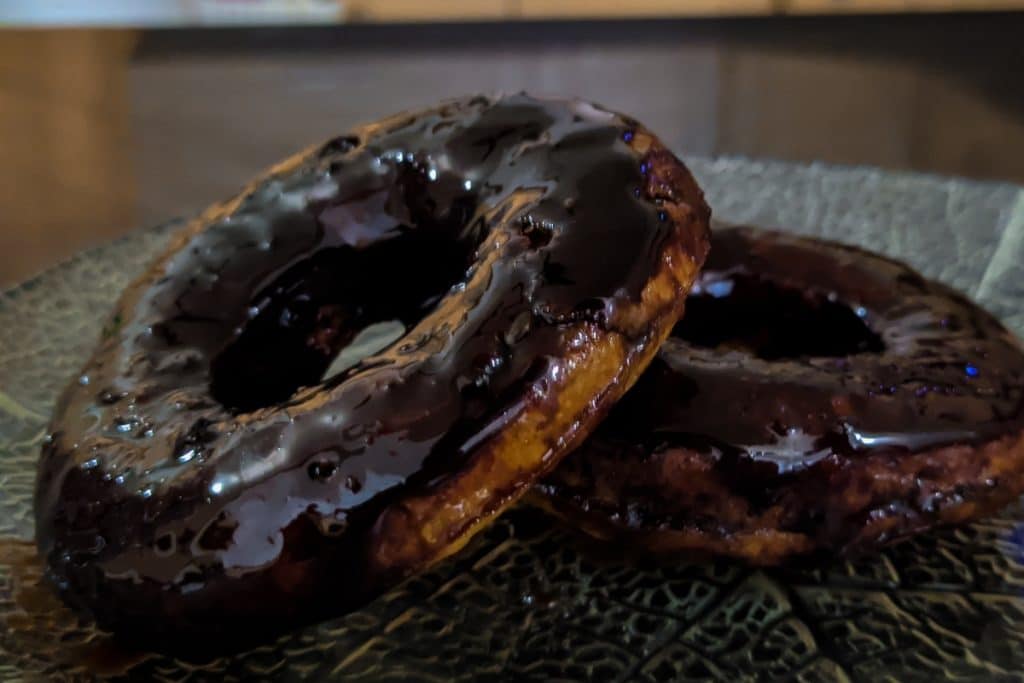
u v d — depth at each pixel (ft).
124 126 1.38
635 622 0.68
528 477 0.65
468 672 0.66
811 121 1.44
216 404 0.69
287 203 0.78
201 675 0.66
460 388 0.64
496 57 1.57
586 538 0.73
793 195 1.02
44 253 1.13
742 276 0.82
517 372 0.64
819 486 0.70
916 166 1.35
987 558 0.71
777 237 0.84
